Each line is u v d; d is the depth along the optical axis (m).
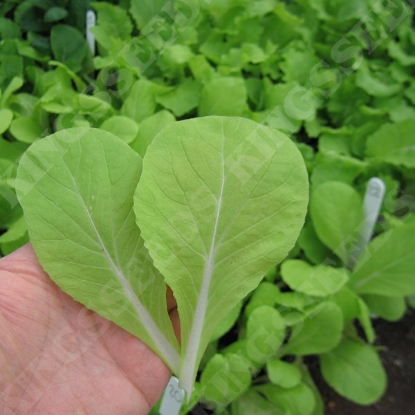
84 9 0.37
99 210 0.19
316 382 0.37
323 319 0.29
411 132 0.36
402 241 0.31
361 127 0.37
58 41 0.35
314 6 0.40
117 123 0.28
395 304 0.34
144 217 0.18
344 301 0.30
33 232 0.19
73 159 0.19
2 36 0.36
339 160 0.34
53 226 0.19
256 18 0.37
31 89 0.35
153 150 0.18
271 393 0.31
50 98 0.29
